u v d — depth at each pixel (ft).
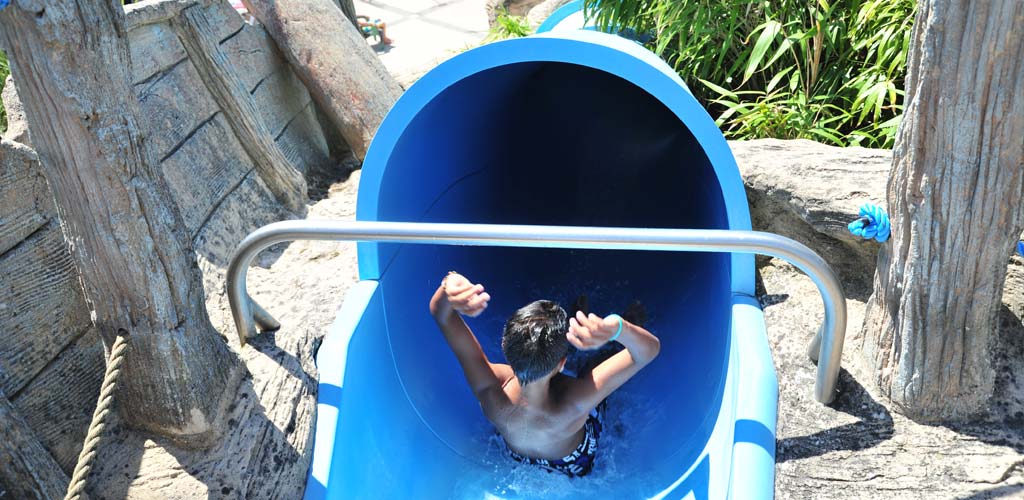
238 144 17.28
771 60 15.74
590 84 18.17
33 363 10.24
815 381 11.50
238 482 9.61
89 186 8.40
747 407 10.71
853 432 10.80
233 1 32.24
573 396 11.68
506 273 17.17
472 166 16.63
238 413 10.28
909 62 9.36
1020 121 8.73
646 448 13.43
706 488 11.19
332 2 21.35
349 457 10.91
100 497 9.49
